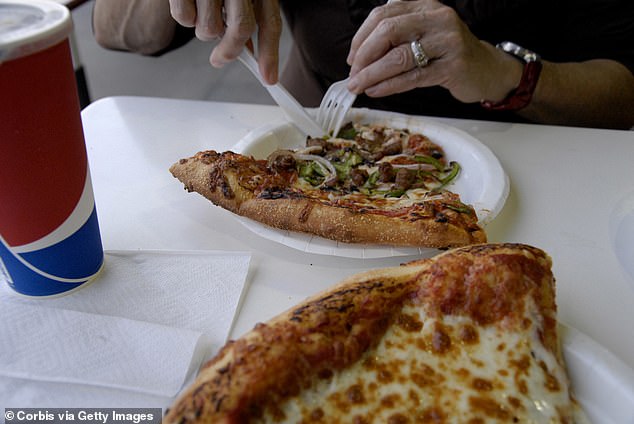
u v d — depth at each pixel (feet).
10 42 0.74
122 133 1.65
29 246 0.91
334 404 0.73
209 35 1.48
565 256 1.12
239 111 1.80
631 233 1.21
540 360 0.77
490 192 1.24
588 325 0.96
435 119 1.70
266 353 0.72
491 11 2.00
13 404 0.80
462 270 0.83
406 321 0.82
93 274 1.02
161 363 0.84
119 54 4.42
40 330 0.90
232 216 1.26
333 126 1.61
